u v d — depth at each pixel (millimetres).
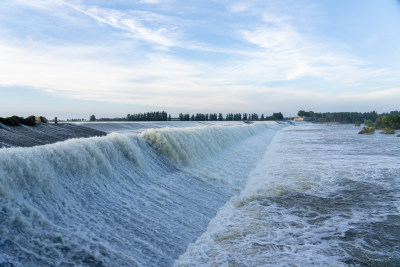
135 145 15672
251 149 35625
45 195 8883
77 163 10922
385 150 34688
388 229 11320
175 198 13109
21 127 22328
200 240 10094
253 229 11195
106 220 9367
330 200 14883
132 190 12398
